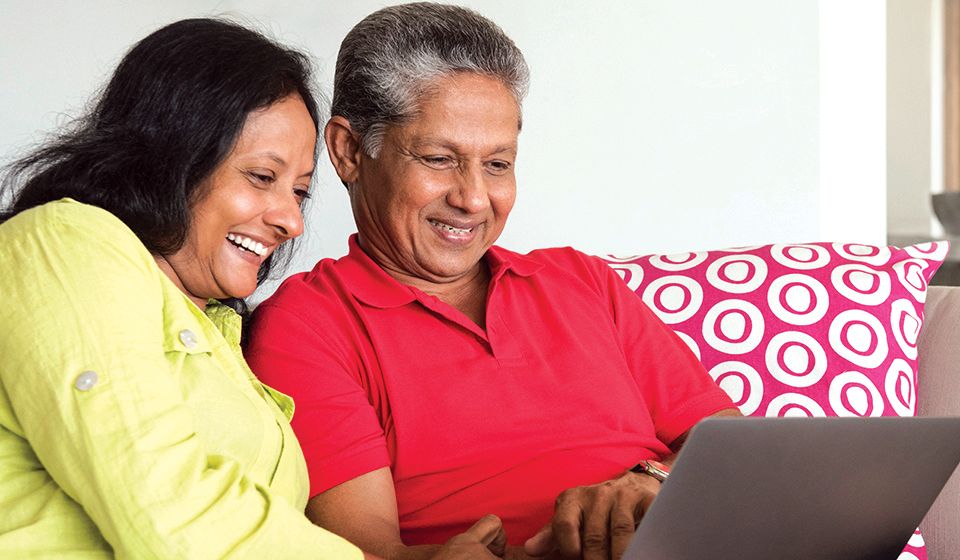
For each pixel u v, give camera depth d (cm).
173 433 114
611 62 303
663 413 183
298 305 166
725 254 213
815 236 288
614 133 304
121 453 110
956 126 685
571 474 166
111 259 120
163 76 136
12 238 120
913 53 673
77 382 112
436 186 167
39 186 135
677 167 299
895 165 682
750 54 290
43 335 113
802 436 113
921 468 128
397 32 167
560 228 311
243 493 116
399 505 162
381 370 164
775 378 197
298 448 146
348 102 173
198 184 137
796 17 284
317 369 159
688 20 295
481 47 166
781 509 120
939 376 206
